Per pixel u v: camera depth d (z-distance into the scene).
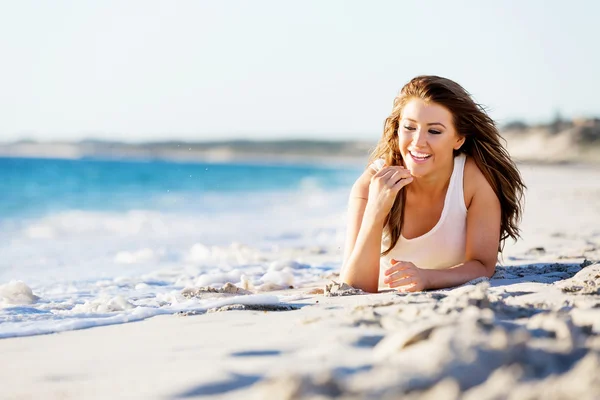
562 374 1.55
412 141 3.37
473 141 3.48
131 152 101.00
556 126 66.94
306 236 8.88
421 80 3.39
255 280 4.32
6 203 18.88
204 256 6.59
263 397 1.43
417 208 3.54
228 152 120.06
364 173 3.76
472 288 2.80
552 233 7.50
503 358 1.59
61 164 54.81
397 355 1.73
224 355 1.98
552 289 2.93
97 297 3.96
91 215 14.66
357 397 1.38
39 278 5.40
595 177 30.67
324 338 2.10
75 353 2.21
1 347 2.40
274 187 29.05
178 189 26.30
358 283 3.40
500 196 3.58
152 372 1.88
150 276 5.04
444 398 1.34
